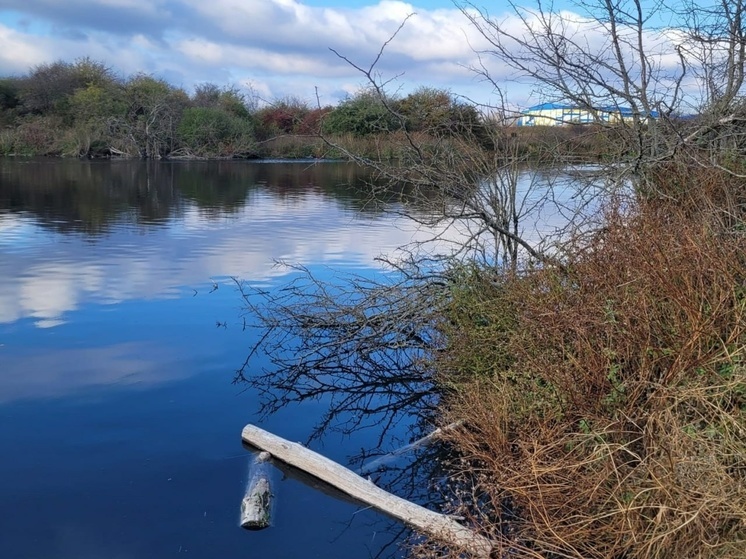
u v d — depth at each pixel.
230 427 6.09
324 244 13.98
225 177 31.09
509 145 7.56
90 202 20.69
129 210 19.08
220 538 4.46
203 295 10.01
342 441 6.00
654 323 4.52
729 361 4.05
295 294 8.65
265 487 4.91
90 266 11.68
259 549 4.35
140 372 7.20
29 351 7.66
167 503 4.84
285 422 6.32
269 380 7.18
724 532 3.45
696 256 4.52
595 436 4.06
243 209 19.88
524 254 7.43
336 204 21.36
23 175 29.22
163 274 11.23
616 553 3.65
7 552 4.27
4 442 5.64
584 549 3.73
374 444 5.95
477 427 5.20
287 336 8.42
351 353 7.79
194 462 5.43
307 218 17.95
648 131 6.49
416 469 5.47
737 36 5.91
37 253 12.69
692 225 5.04
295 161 43.50
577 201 8.45
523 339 5.36
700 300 4.43
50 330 8.38
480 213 7.36
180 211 19.16
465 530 4.22
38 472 5.20
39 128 44.12
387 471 5.44
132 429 5.96
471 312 6.58
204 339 8.23
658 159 6.07
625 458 4.14
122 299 9.75
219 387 6.95
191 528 4.56
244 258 12.54
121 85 47.34
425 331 7.71
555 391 4.71
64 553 4.26
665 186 6.02
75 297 9.80
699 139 6.34
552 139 7.43
